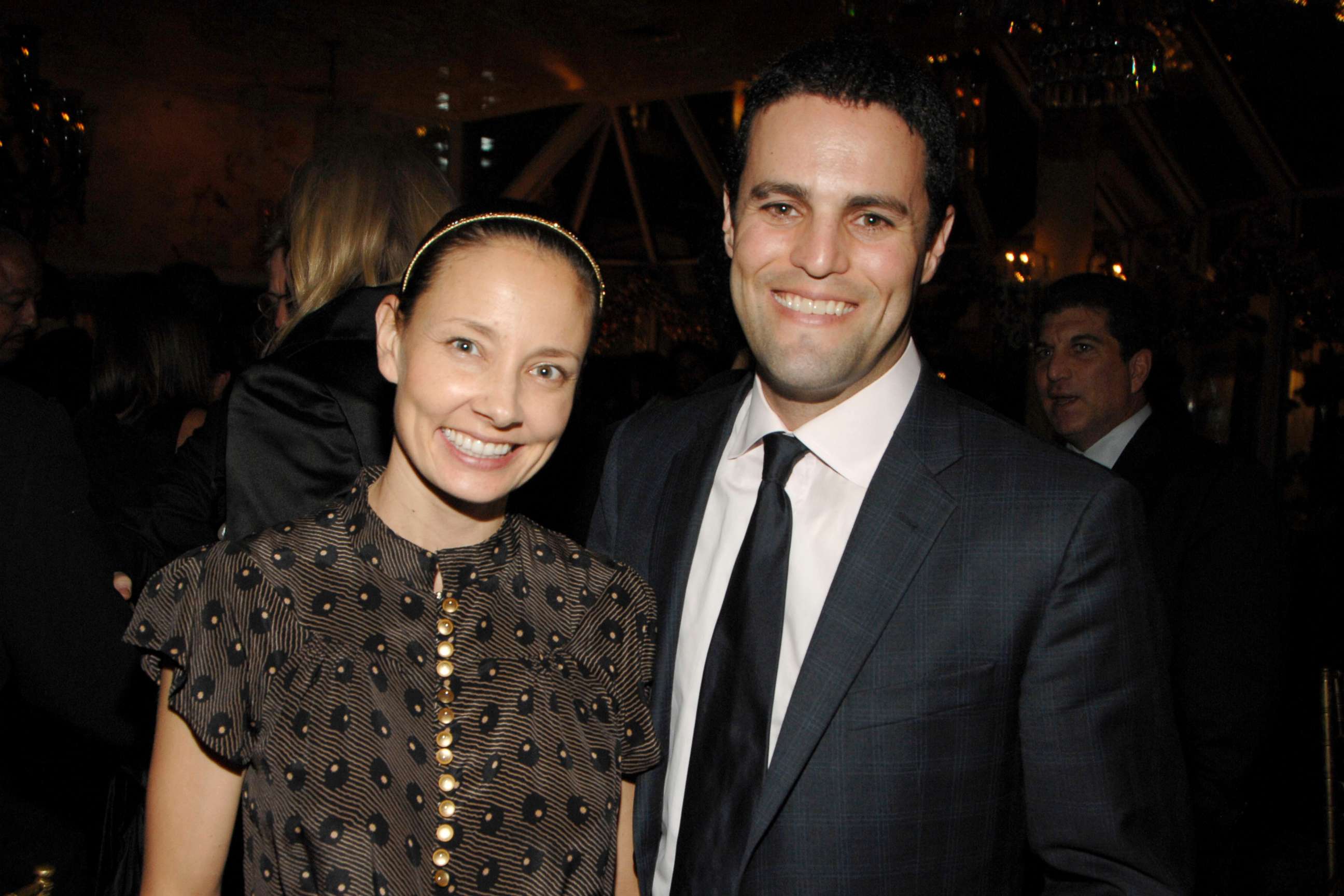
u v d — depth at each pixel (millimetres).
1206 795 2105
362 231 1727
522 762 1184
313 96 9922
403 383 1188
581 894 1199
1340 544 5332
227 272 10023
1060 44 4285
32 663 1562
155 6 7152
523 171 12320
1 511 1518
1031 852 1411
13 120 5480
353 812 1100
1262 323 6859
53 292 4355
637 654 1347
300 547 1194
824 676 1258
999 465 1322
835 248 1263
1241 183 7832
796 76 1297
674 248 12734
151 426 2949
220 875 1194
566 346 1168
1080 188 6203
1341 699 2332
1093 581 1248
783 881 1254
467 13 7223
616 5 6949
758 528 1355
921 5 4723
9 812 1647
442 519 1228
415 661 1177
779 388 1369
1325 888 2299
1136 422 2510
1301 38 6477
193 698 1122
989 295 6676
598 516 1661
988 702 1259
